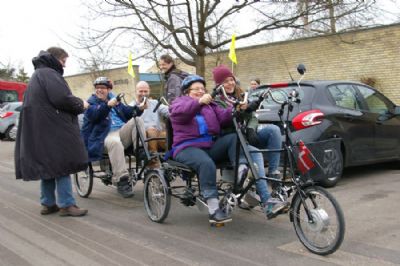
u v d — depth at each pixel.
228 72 4.98
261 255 4.05
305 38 16.45
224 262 3.91
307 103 6.61
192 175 4.93
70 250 4.32
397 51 14.66
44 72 5.24
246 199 4.76
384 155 7.59
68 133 5.30
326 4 12.66
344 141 6.79
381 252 4.02
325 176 4.41
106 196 6.71
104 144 6.21
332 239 3.94
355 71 15.67
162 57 6.74
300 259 3.92
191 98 4.77
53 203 5.66
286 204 4.23
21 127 5.33
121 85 24.31
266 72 18.03
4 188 7.48
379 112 7.56
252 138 4.59
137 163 6.19
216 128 4.71
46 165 5.23
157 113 6.68
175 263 3.92
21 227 5.11
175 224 5.12
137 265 3.91
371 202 5.71
